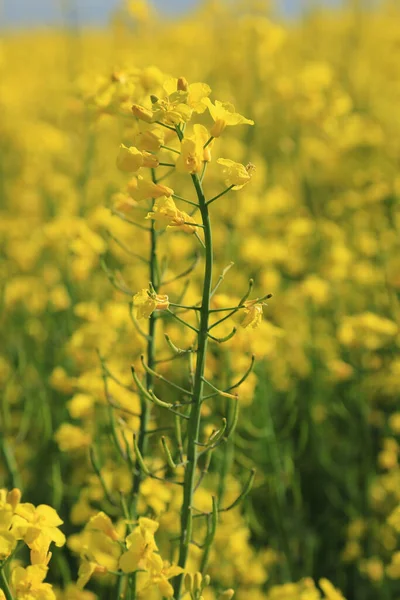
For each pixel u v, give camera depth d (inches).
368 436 147.3
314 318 180.2
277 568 134.3
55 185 244.8
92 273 185.6
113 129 254.8
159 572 68.1
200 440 121.4
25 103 337.4
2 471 151.4
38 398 158.4
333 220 233.3
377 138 224.8
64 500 144.3
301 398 163.6
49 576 131.6
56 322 175.6
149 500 101.1
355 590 138.1
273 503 129.6
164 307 70.0
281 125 285.7
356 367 159.0
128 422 115.7
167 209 68.1
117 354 136.2
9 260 215.8
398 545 137.3
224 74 279.3
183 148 67.1
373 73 345.4
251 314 70.4
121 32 220.7
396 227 194.7
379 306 179.3
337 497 149.2
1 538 61.9
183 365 141.6
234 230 181.5
